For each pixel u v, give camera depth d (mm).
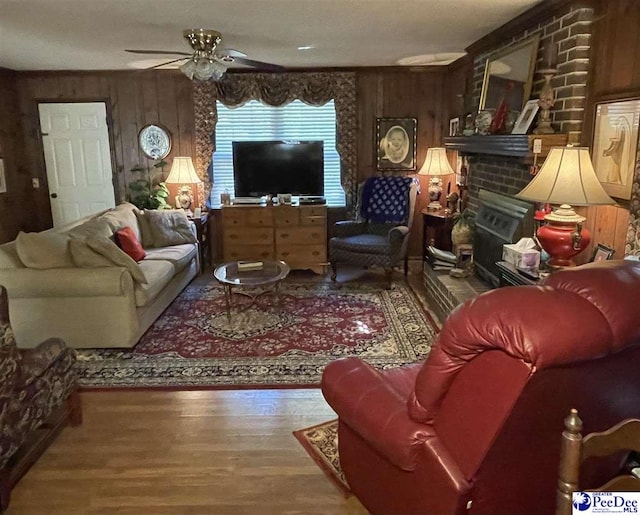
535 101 3461
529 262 3170
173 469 2434
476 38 4301
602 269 1479
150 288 3887
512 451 1479
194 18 3525
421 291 5113
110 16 3461
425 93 6043
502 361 1350
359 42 4438
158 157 6223
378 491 1969
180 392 3168
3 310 2346
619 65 2793
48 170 6332
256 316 4434
